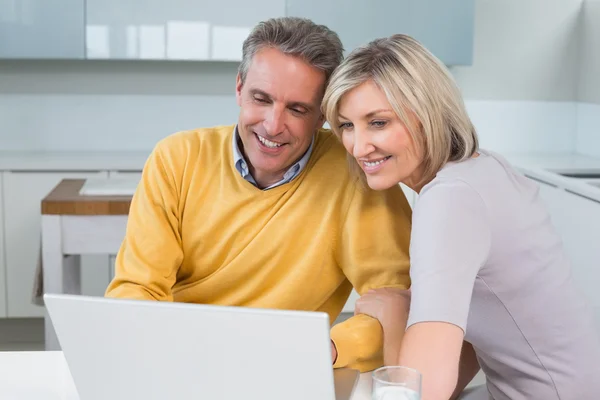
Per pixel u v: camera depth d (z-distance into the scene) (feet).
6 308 13.93
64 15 13.98
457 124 5.07
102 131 15.75
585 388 5.14
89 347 3.90
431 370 4.14
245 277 6.06
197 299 6.23
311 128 5.76
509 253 4.84
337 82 5.07
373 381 3.81
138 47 14.21
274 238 5.94
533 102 16.31
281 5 14.34
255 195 5.99
